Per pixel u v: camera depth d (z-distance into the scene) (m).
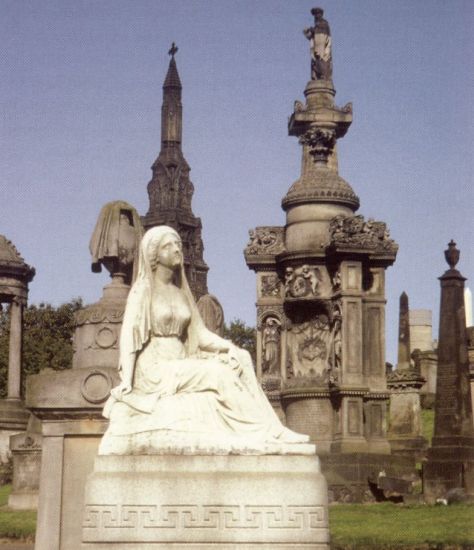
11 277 40.28
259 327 34.12
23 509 27.59
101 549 12.25
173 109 71.12
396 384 40.19
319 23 35.50
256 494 12.34
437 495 27.64
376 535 20.56
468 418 28.23
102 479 12.38
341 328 31.73
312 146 34.59
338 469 28.48
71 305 74.69
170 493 12.32
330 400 32.34
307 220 33.38
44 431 15.25
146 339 13.34
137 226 16.86
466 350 28.70
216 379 12.93
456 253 29.23
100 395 15.05
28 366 68.06
